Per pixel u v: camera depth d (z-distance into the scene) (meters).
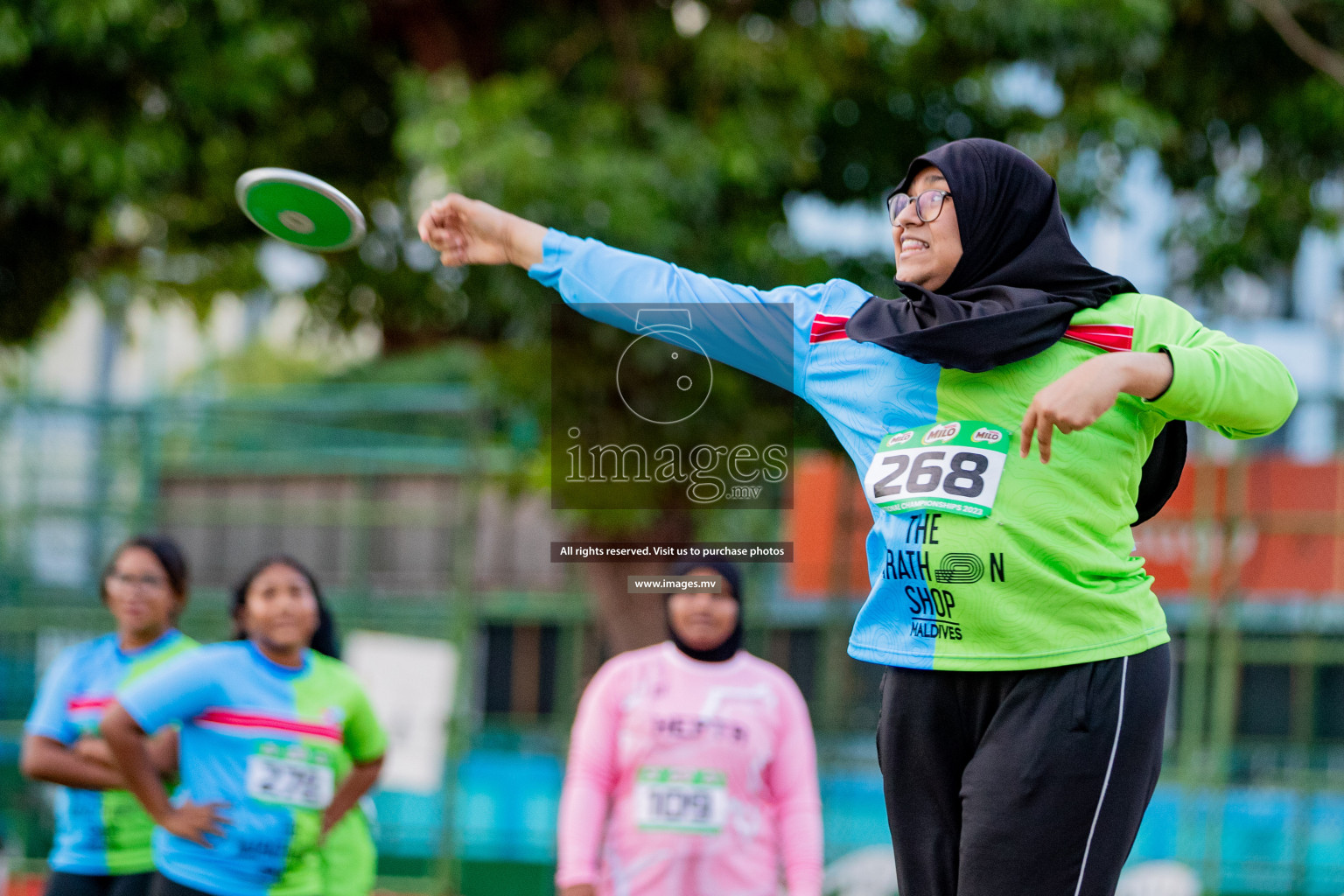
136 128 22.81
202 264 29.39
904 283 7.47
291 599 14.14
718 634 14.61
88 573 33.72
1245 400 6.90
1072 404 6.46
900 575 7.28
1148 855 26.30
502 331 25.48
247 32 22.72
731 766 14.30
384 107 26.89
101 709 15.58
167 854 13.66
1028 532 6.96
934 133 25.39
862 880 25.75
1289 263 27.48
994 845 6.93
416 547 33.00
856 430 7.65
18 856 29.28
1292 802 26.39
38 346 30.66
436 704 28.75
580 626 28.56
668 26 23.61
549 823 28.30
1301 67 25.59
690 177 21.92
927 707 7.36
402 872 28.33
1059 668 7.00
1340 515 25.84
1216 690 26.80
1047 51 23.70
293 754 13.88
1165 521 27.28
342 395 41.44
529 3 25.17
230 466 35.53
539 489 25.41
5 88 22.33
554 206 20.94
